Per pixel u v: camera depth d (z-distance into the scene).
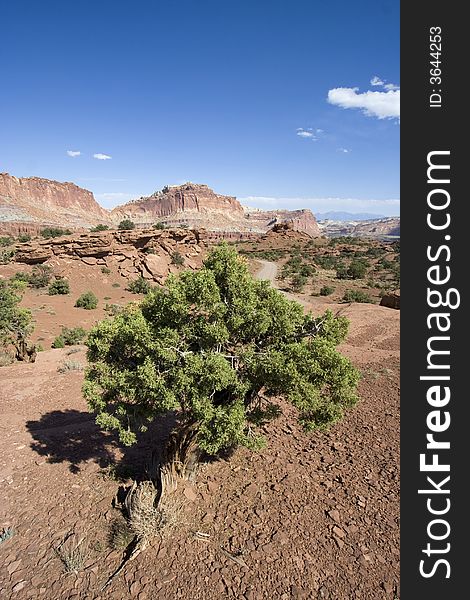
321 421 7.37
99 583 6.26
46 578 6.43
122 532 7.10
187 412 7.55
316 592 5.91
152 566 6.43
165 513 7.12
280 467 9.06
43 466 9.73
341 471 8.84
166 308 7.06
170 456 8.03
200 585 6.05
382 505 7.66
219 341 6.84
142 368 6.47
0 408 13.66
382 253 120.62
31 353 20.48
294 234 157.75
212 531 7.10
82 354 20.36
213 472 8.91
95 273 56.34
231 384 6.88
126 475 9.09
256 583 6.05
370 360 17.52
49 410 13.50
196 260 73.56
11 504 8.37
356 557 6.50
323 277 80.75
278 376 6.60
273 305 7.39
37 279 50.94
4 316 21.16
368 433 10.54
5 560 6.89
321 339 6.96
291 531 7.04
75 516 7.85
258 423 7.88
